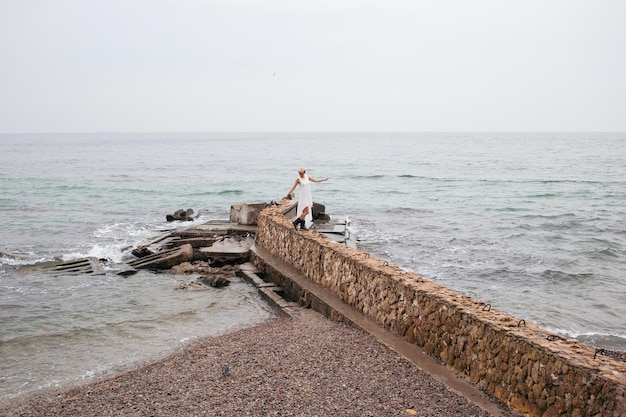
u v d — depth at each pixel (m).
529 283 17.89
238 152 137.88
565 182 54.91
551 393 6.42
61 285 16.50
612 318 14.42
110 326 12.56
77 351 10.98
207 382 8.41
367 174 66.62
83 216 32.50
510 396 7.09
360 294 11.48
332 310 11.73
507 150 137.00
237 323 12.73
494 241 25.16
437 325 8.86
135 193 45.22
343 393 7.64
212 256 18.53
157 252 20.20
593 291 17.05
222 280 16.17
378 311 10.74
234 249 18.88
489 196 44.19
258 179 59.75
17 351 11.00
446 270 19.50
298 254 15.29
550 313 14.75
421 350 9.14
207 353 10.03
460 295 9.15
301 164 87.31
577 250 23.02
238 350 10.02
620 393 5.60
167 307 14.12
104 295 15.34
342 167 79.94
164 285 16.44
